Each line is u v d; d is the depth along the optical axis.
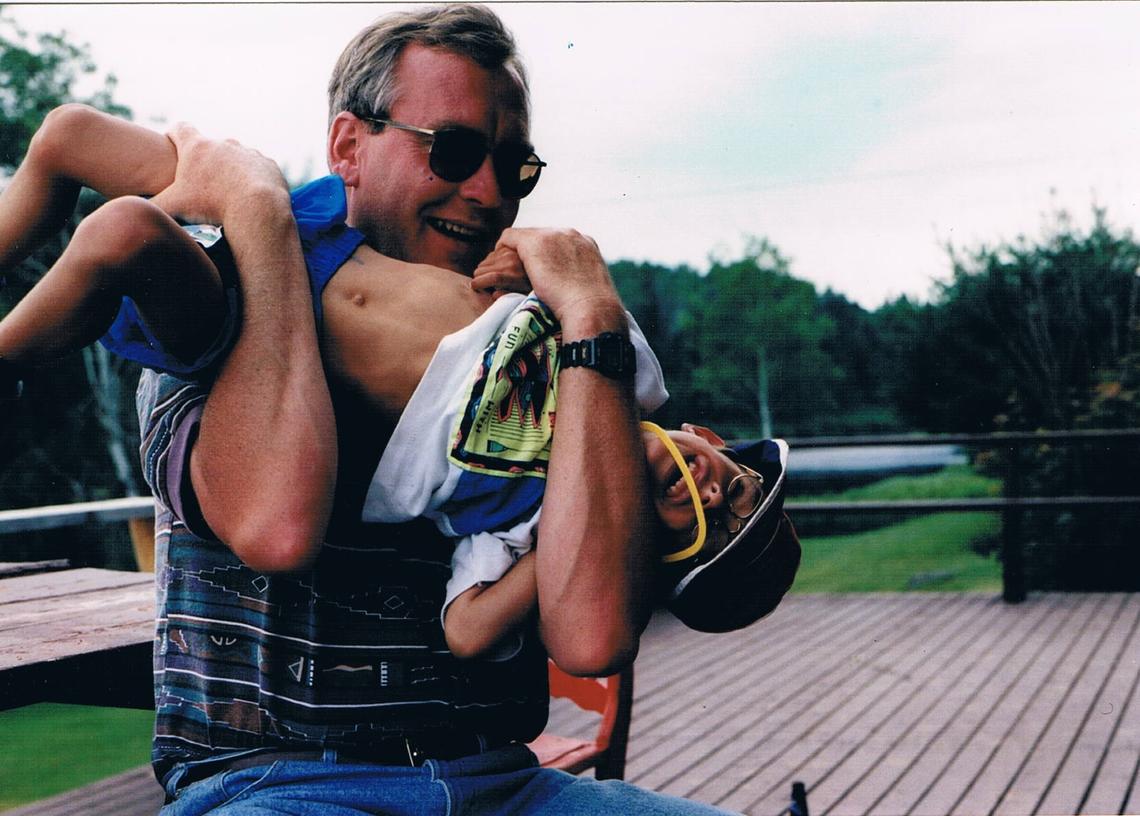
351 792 1.07
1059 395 13.97
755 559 1.24
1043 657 6.37
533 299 1.15
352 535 1.11
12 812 3.92
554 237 1.19
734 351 51.03
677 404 50.81
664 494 1.22
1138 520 9.52
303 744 1.11
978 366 18.69
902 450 28.95
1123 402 10.52
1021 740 4.89
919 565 13.61
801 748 4.88
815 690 5.85
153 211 0.93
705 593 1.24
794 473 26.62
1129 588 9.48
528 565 1.11
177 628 1.17
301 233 1.15
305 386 0.99
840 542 16.95
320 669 1.10
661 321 51.38
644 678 6.25
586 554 1.05
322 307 1.12
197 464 1.00
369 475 1.12
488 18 1.28
